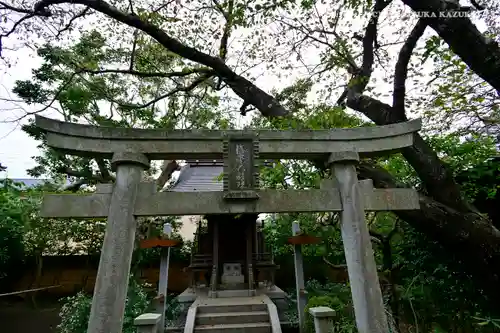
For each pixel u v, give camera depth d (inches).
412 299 244.2
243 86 284.8
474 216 198.1
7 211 367.2
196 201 154.0
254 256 459.2
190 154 165.0
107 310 130.9
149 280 549.6
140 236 496.7
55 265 523.5
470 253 195.8
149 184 154.9
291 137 170.6
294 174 273.0
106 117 444.8
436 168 205.5
